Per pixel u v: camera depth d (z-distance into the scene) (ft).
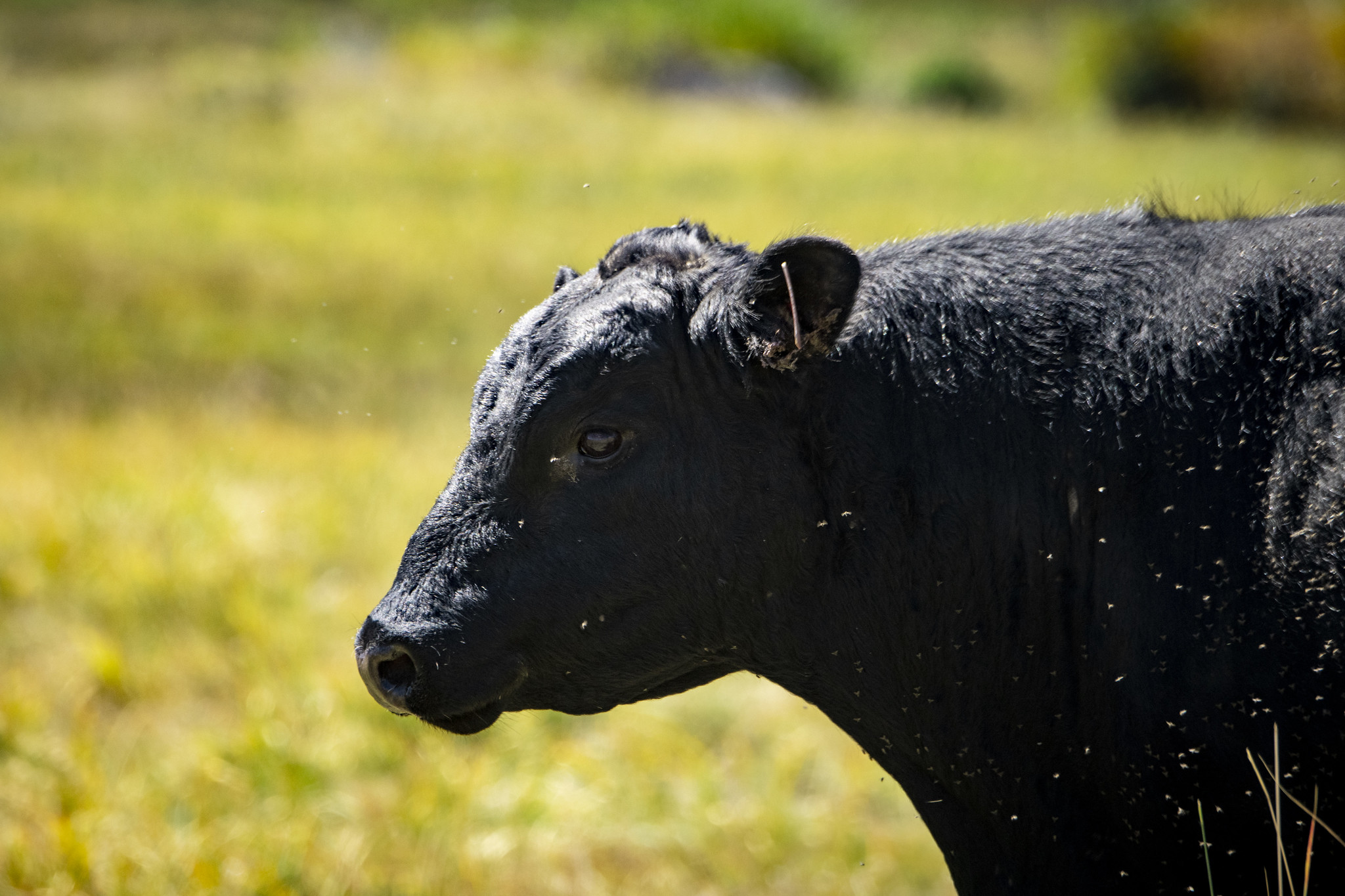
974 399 36.58
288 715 73.77
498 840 63.52
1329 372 33.01
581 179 270.87
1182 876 36.32
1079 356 36.17
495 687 36.83
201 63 366.84
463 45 406.82
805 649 38.63
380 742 72.08
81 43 399.65
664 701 77.46
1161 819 35.88
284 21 468.75
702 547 37.01
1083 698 36.65
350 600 88.74
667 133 322.55
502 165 281.95
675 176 274.36
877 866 63.31
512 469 36.35
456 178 270.05
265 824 63.67
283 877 58.18
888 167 288.10
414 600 36.58
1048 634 36.86
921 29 627.05
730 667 40.14
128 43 404.36
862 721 39.78
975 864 40.47
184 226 224.94
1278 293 34.19
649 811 67.10
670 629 37.86
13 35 401.90
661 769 71.05
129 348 156.87
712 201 248.52
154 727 74.59
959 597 37.19
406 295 185.88
